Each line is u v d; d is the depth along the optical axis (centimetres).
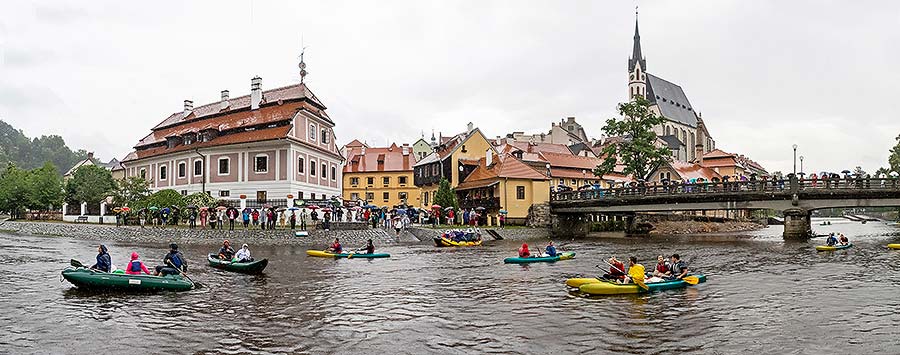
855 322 1902
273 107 6556
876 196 5309
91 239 5069
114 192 6806
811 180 5553
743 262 3678
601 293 2411
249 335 1731
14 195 7275
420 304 2220
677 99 18550
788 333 1759
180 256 2727
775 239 6072
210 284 2631
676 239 6281
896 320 1931
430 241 5469
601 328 1825
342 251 4125
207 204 5738
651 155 7819
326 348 1599
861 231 8450
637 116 8125
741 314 2020
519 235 6438
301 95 6581
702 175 10681
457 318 1975
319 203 5856
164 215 5541
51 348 1594
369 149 10494
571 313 2045
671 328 1823
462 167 8162
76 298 2241
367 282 2761
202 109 7475
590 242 5756
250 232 4894
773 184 5722
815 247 4803
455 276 2986
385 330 1805
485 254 4234
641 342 1661
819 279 2848
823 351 1570
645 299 2300
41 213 7119
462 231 5259
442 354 1551
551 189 7625
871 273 3067
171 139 7081
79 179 7306
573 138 15262
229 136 6469
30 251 4000
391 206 9806
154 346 1612
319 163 6725
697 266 3466
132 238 4988
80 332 1752
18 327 1806
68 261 3428
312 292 2466
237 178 6312
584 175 10038
